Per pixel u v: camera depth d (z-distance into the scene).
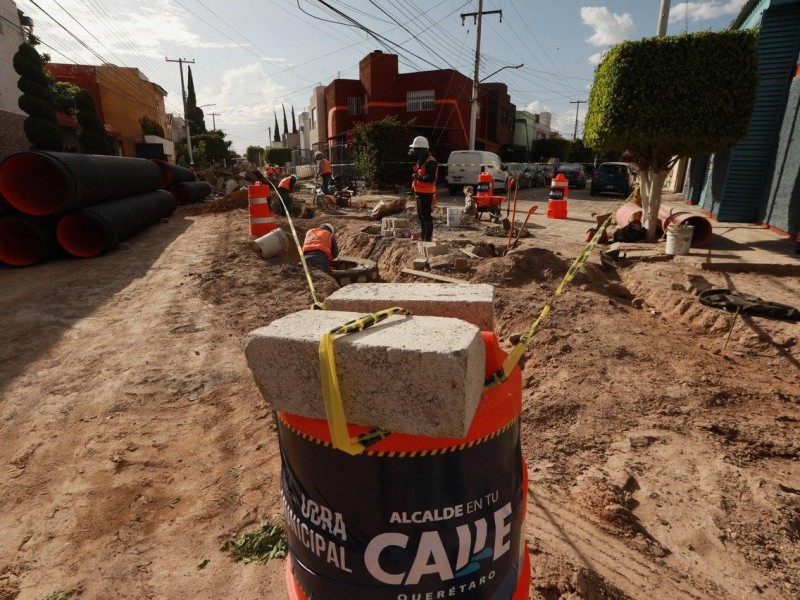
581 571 2.05
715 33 7.46
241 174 25.06
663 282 6.16
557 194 13.59
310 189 29.12
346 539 1.18
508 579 1.30
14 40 16.25
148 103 38.59
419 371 0.95
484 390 1.17
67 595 2.01
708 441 3.00
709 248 7.79
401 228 9.98
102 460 2.92
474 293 1.48
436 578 1.17
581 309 5.31
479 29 24.45
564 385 3.74
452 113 29.58
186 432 3.22
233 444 3.08
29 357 4.29
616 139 8.47
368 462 1.09
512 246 8.73
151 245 9.23
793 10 8.85
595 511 2.42
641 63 7.83
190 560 2.19
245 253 8.02
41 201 7.86
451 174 21.30
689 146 8.09
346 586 1.22
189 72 65.81
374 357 0.99
